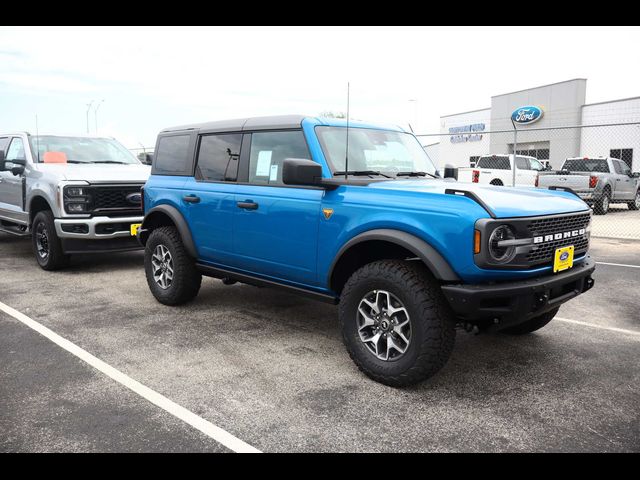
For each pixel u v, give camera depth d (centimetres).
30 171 777
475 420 312
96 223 704
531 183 1689
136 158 886
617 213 1742
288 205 423
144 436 291
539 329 493
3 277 711
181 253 536
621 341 457
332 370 389
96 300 588
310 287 427
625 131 2588
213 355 418
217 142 508
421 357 338
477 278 328
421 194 351
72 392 347
